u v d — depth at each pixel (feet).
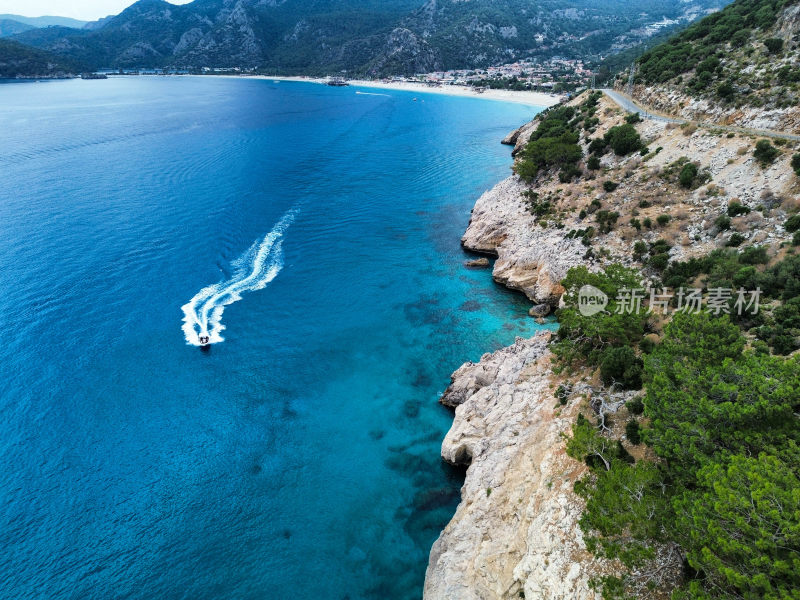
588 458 84.48
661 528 65.31
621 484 69.87
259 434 137.39
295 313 195.31
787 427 65.21
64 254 226.79
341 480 123.03
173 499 117.39
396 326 187.73
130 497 117.29
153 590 98.32
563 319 129.39
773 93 194.18
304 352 172.35
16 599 95.55
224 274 223.10
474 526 96.73
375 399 150.82
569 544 76.43
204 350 170.91
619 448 83.41
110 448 130.72
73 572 100.78
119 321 182.91
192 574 101.30
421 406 148.05
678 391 75.77
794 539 46.96
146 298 199.00
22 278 204.13
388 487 120.98
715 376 73.87
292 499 118.01
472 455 119.75
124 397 148.15
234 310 195.62
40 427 135.54
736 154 182.39
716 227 161.48
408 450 131.85
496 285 217.56
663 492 69.26
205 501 117.19
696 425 69.15
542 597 74.95
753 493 51.13
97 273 213.46
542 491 89.04
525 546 84.94
